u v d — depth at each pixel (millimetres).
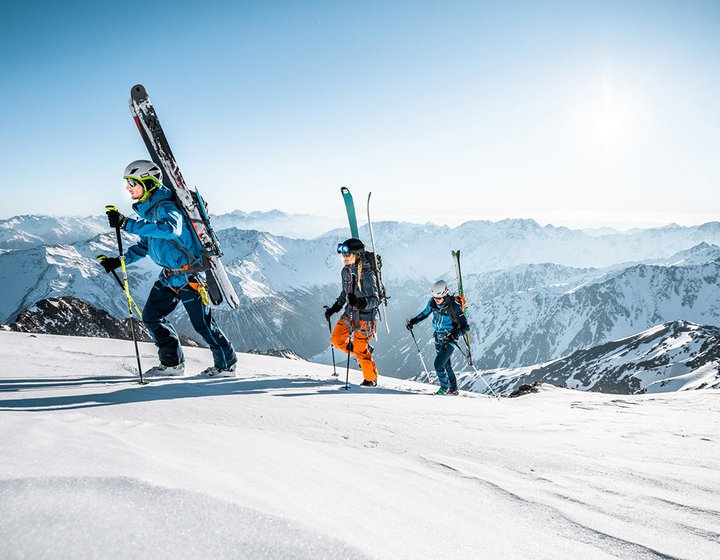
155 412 3844
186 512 1019
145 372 7328
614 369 147000
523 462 3023
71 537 831
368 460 2689
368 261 7934
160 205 6199
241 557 895
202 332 7117
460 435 3789
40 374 6559
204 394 5141
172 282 6812
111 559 787
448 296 9734
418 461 2883
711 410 7148
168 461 1526
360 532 1219
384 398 5980
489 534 1548
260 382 6645
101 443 1691
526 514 1938
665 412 6727
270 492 1417
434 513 1693
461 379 182625
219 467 1688
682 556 1570
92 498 1005
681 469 2992
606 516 1977
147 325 7004
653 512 2066
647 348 155125
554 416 5543
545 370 164750
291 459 2227
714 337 144000
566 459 3148
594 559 1475
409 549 1206
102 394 4727
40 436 1667
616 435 4297
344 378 9797
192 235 6715
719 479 2756
